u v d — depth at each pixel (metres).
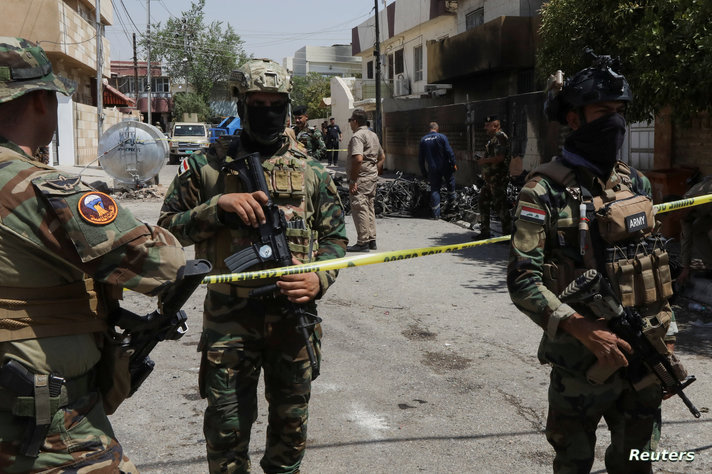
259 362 2.77
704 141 9.28
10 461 1.74
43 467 1.77
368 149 9.22
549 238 2.42
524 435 3.71
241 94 2.79
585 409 2.42
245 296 2.72
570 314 2.29
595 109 2.40
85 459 1.82
